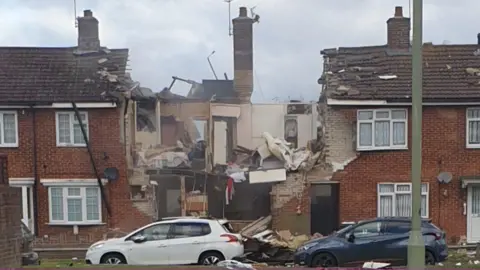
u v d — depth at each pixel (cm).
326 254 1622
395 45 2622
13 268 1138
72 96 2339
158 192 2469
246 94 2870
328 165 2331
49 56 2616
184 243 1645
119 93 2361
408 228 1623
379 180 2320
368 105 2319
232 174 2416
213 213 2459
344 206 2320
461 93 2311
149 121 2705
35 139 2342
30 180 2322
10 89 2370
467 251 2136
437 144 2323
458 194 2311
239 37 2891
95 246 1680
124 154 2359
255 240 1958
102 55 2661
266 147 2512
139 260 1648
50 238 2316
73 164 2344
